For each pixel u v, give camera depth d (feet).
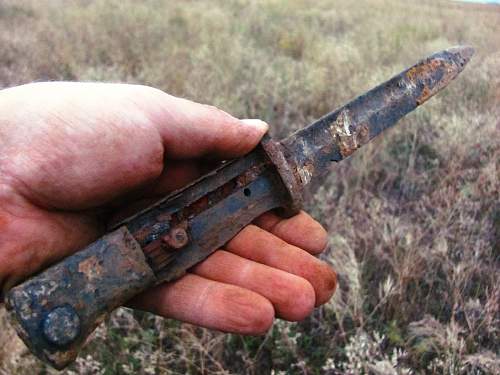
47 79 2.31
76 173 0.66
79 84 0.70
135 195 0.77
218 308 0.64
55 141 0.64
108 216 0.77
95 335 0.96
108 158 0.67
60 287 0.50
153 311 0.67
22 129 0.64
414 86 0.84
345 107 0.78
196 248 0.65
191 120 0.71
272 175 0.71
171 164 0.80
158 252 0.61
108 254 0.54
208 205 0.67
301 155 0.74
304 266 0.70
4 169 0.63
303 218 0.78
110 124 0.66
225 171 0.68
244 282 0.67
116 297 0.53
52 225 0.68
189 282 0.66
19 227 0.65
